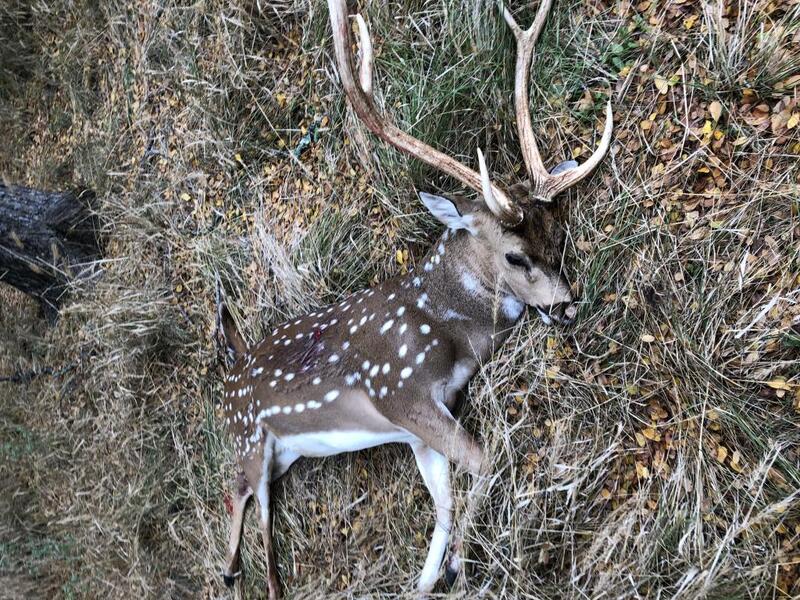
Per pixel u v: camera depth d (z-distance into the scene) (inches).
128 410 150.8
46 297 178.9
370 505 110.1
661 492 80.3
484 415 94.3
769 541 73.3
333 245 116.6
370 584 106.3
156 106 158.9
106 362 154.3
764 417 74.7
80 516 159.2
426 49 104.8
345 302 105.4
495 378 93.5
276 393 106.2
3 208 167.5
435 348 91.7
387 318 95.7
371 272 113.2
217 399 137.8
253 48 135.0
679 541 78.2
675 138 82.7
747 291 77.1
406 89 106.0
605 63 88.8
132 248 158.4
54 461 173.3
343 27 77.6
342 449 104.5
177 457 144.4
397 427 96.8
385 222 110.9
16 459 182.9
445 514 97.0
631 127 86.0
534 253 82.7
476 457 91.0
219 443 135.9
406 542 104.0
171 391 147.5
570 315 87.0
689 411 79.2
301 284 121.3
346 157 117.1
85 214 170.4
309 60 125.6
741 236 77.7
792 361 73.5
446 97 100.0
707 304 79.2
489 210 83.7
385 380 94.0
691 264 80.7
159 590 143.3
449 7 100.0
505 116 96.0
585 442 86.2
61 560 167.0
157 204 152.2
